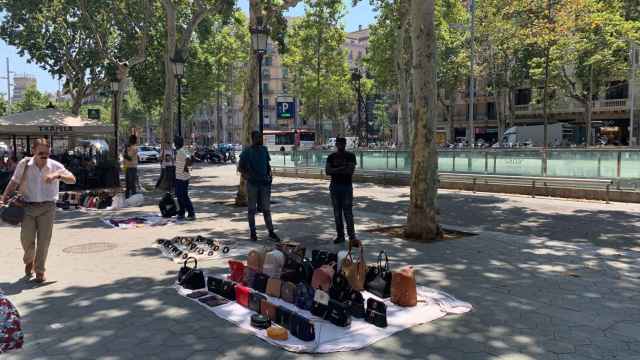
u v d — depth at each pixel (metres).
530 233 9.30
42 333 4.50
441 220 10.92
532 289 5.71
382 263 6.89
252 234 8.61
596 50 31.66
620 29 27.44
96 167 18.61
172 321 4.77
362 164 21.61
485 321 4.72
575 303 5.21
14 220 5.94
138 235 9.20
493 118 59.00
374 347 4.16
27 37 27.36
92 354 4.05
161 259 7.28
